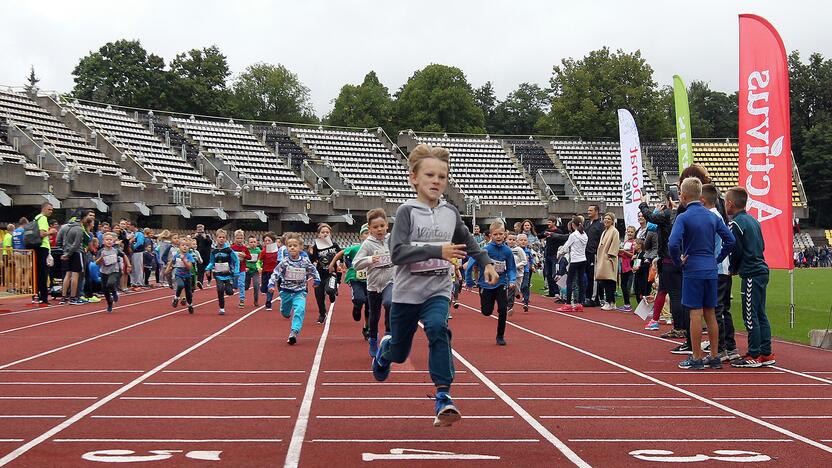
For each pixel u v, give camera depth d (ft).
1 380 27.55
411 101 279.08
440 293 18.66
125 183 141.18
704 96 345.31
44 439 18.78
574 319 53.21
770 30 48.96
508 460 17.02
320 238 51.31
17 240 72.69
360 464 16.56
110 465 16.39
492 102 356.18
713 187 31.99
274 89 294.05
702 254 30.40
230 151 177.17
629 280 60.64
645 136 246.27
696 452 17.85
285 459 16.93
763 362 31.42
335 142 198.39
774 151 48.83
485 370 30.42
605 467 16.52
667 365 31.83
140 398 24.21
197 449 17.81
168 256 88.12
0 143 129.59
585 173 207.92
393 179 190.80
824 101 288.51
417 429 20.06
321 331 45.73
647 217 40.52
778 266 48.85
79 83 248.73
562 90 253.85
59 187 121.60
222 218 145.28
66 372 29.40
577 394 25.25
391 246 18.53
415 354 34.68
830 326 47.98
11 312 57.26
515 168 204.64
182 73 259.39
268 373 29.37
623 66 246.68
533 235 85.71
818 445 18.58
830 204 256.32
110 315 55.67
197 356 34.17
